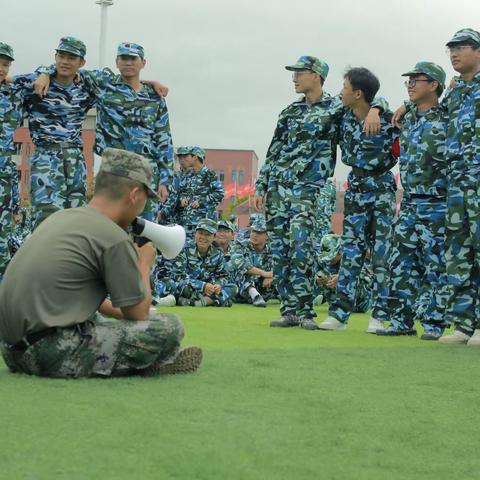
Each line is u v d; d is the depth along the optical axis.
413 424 3.70
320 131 8.71
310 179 8.82
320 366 5.37
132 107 9.05
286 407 3.94
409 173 8.17
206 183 15.88
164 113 9.26
